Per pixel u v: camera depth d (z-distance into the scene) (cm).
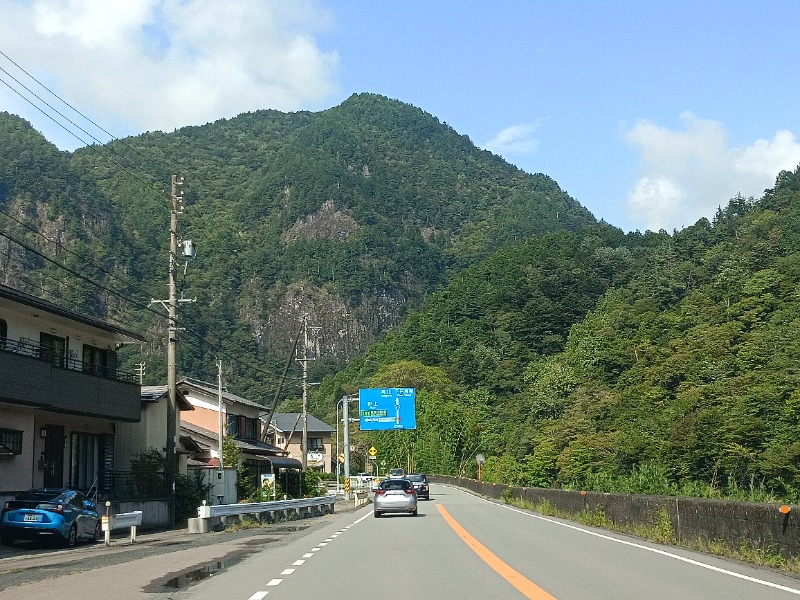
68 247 8375
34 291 6438
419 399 10550
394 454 10119
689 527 1834
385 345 13950
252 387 8981
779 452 4916
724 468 5412
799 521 1361
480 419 10438
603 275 13500
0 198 8950
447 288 15412
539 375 10562
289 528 2800
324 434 9756
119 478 3328
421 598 1054
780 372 5966
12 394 2395
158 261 9169
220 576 1326
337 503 5359
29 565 1567
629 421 6825
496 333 12756
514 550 1750
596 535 2188
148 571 1423
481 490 6184
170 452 3142
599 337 9631
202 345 8381
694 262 11775
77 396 2778
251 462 5262
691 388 6756
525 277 13738
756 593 1087
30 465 2644
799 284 8375
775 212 12331
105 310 6944
